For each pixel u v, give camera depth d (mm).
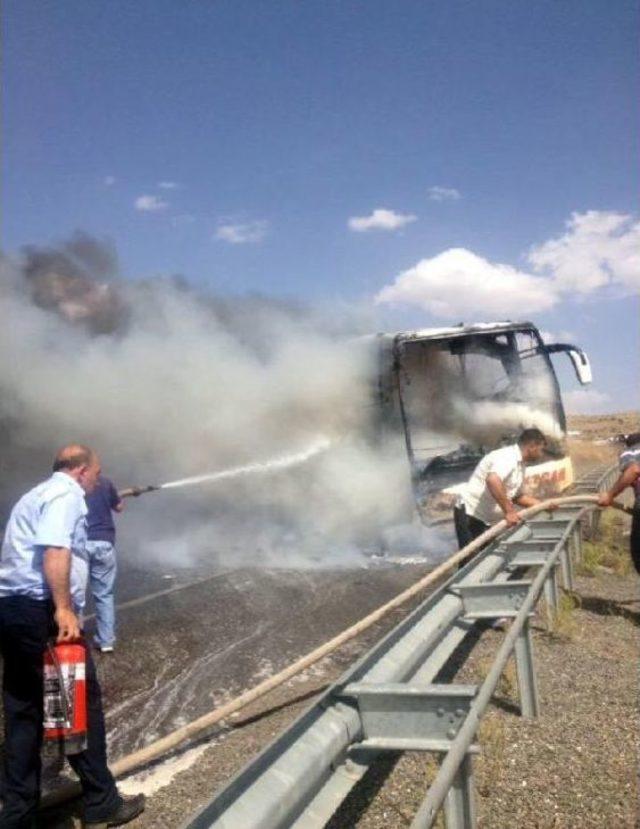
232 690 5438
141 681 5641
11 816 3535
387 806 3660
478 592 5473
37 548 3654
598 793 3756
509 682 5156
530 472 11086
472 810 3082
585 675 5484
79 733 3506
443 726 3463
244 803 2693
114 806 3625
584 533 11281
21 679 3590
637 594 8109
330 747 3240
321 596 8164
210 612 7539
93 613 7602
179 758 4371
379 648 3957
